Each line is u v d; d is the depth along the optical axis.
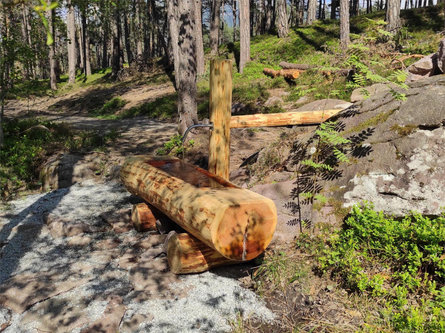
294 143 5.70
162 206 4.23
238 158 7.99
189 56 9.08
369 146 4.51
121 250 4.72
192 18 9.28
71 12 28.20
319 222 4.48
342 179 4.57
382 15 22.30
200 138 8.94
